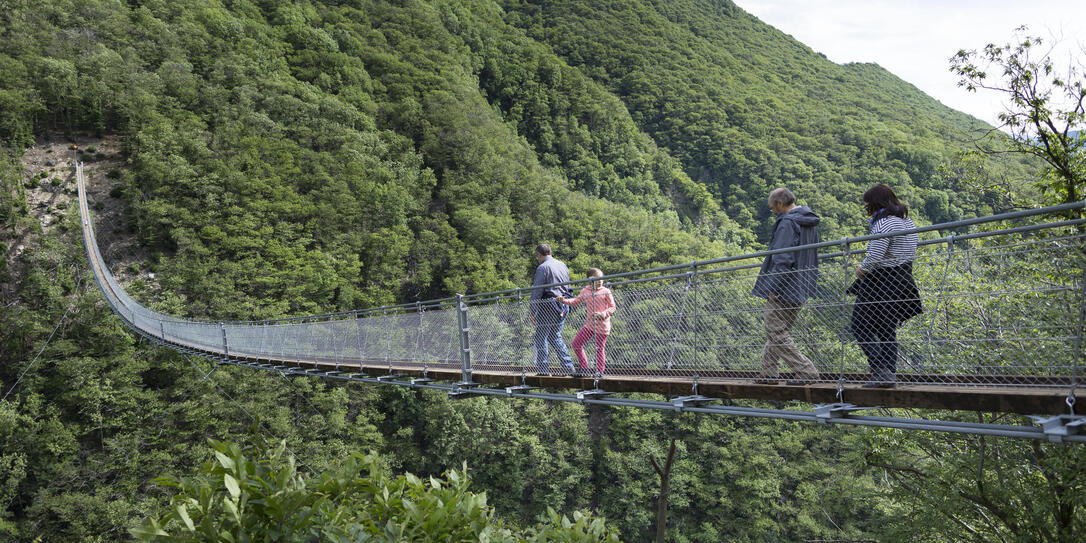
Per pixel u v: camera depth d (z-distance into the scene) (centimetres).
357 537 145
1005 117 794
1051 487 559
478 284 5506
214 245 4838
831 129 9994
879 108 12119
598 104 10600
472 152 7356
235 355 1451
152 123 5912
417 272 5669
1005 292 324
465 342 717
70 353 3728
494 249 5938
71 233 4738
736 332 435
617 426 3688
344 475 165
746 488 3059
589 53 13050
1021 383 321
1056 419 284
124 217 5109
